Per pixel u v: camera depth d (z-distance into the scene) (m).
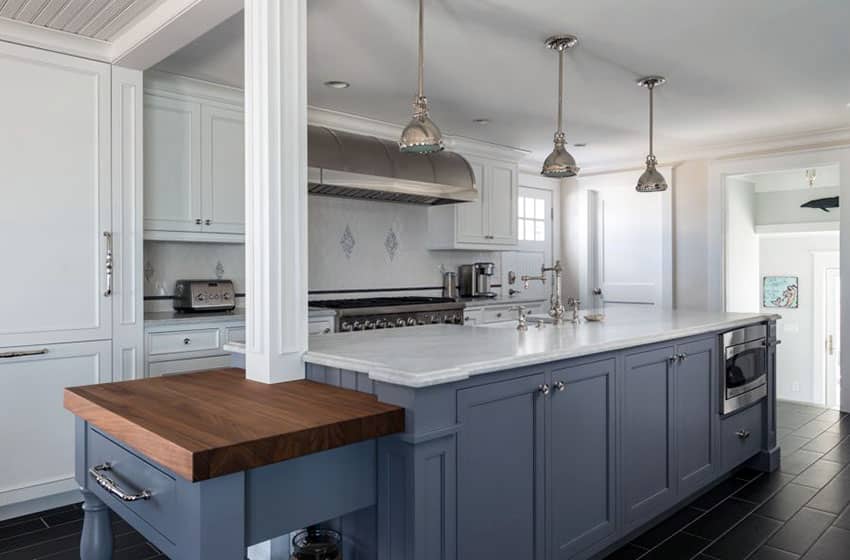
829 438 4.23
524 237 6.47
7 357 2.80
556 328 2.90
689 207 5.95
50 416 2.93
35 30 2.81
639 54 3.29
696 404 2.96
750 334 3.44
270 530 1.47
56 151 2.92
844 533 2.71
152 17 2.64
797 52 3.26
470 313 5.11
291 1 2.10
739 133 5.16
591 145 5.59
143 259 3.51
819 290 8.72
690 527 2.78
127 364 3.17
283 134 2.07
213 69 3.46
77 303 3.00
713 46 3.18
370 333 2.73
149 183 3.45
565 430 2.18
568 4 2.68
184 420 1.54
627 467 2.48
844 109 4.40
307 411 1.64
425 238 5.48
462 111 4.44
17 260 2.82
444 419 1.73
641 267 6.29
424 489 1.67
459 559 1.78
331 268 4.78
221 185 3.78
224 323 3.55
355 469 1.68
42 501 2.98
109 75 3.08
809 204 6.84
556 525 2.13
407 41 3.09
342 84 3.80
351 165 4.04
